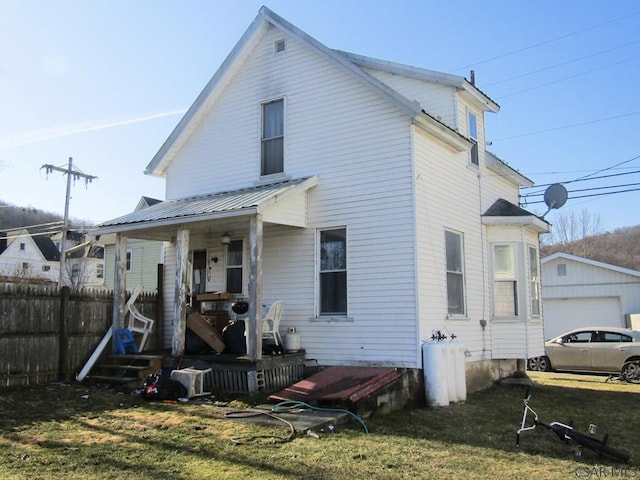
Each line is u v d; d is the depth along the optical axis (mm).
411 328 10203
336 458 6145
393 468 5895
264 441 6688
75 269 44500
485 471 5938
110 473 5441
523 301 13102
